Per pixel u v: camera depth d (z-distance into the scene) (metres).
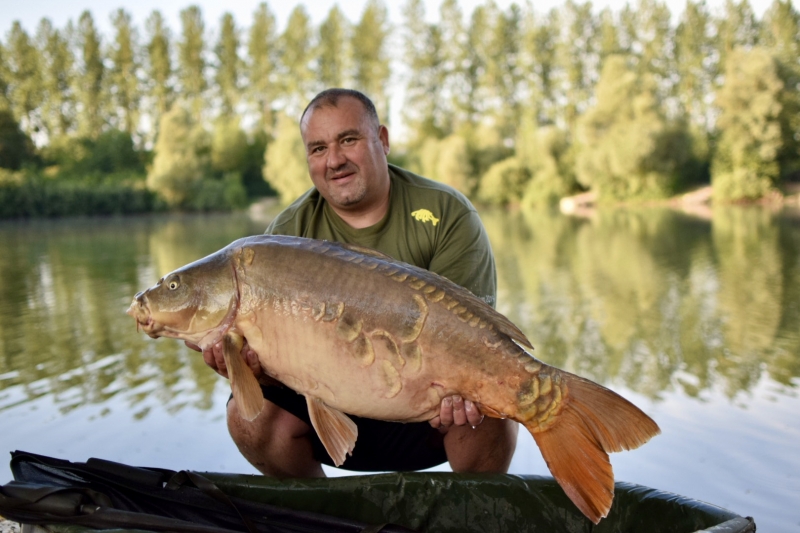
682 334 8.70
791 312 9.86
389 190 3.08
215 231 33.16
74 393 6.76
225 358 2.37
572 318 9.96
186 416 5.98
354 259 2.37
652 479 4.48
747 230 24.50
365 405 2.35
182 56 75.12
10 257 21.14
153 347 8.75
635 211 39.88
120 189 51.03
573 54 64.38
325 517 2.42
